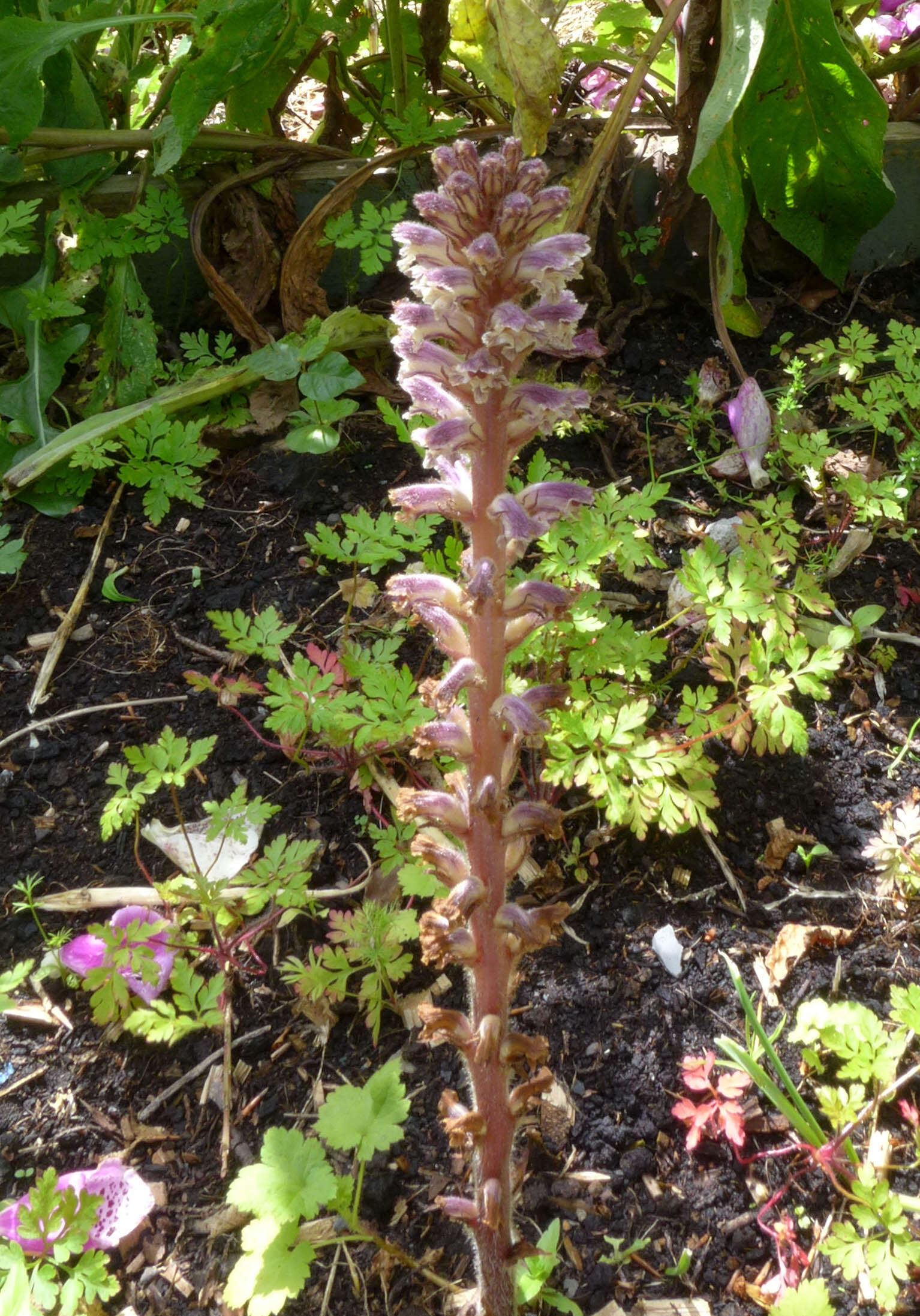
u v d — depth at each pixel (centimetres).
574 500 27
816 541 54
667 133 66
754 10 49
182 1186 35
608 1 81
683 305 67
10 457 59
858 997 39
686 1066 36
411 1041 38
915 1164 35
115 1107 37
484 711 27
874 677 49
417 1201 34
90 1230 31
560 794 44
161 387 61
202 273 61
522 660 43
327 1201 30
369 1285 33
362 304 66
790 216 63
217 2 55
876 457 58
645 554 44
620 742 39
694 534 54
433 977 40
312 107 90
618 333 64
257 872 38
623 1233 34
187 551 55
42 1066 38
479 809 26
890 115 72
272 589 52
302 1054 38
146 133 62
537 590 26
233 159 64
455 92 73
